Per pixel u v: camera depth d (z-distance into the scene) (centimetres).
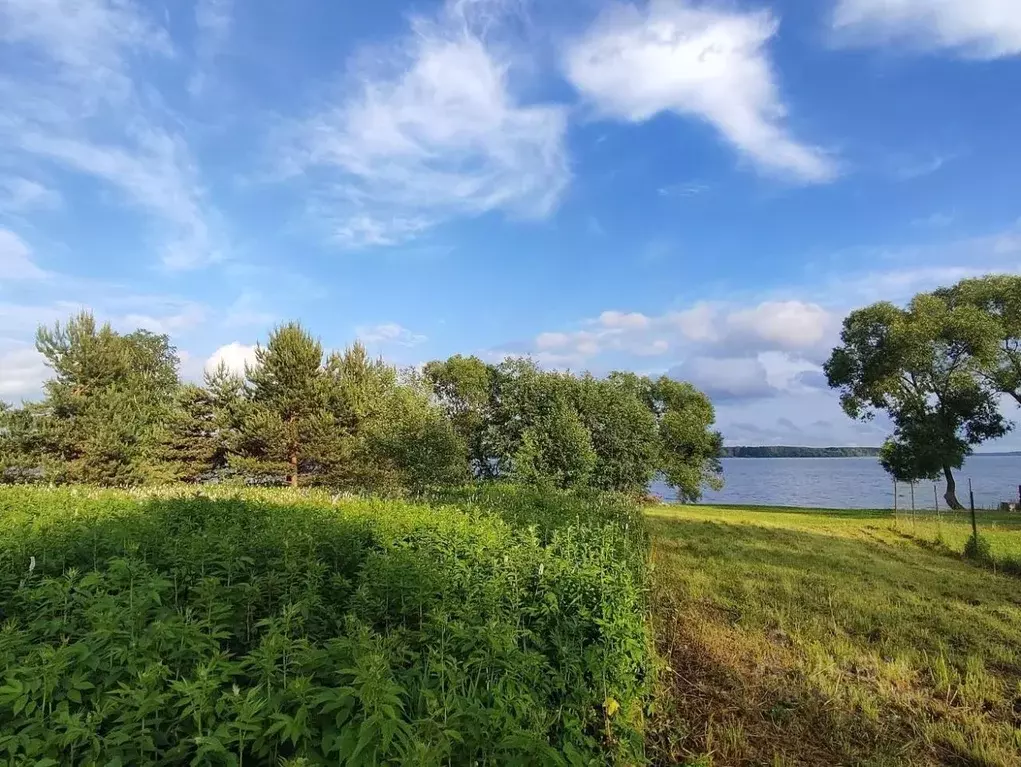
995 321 3406
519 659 329
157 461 2775
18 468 2553
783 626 816
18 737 221
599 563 579
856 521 2472
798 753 501
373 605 416
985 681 649
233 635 391
